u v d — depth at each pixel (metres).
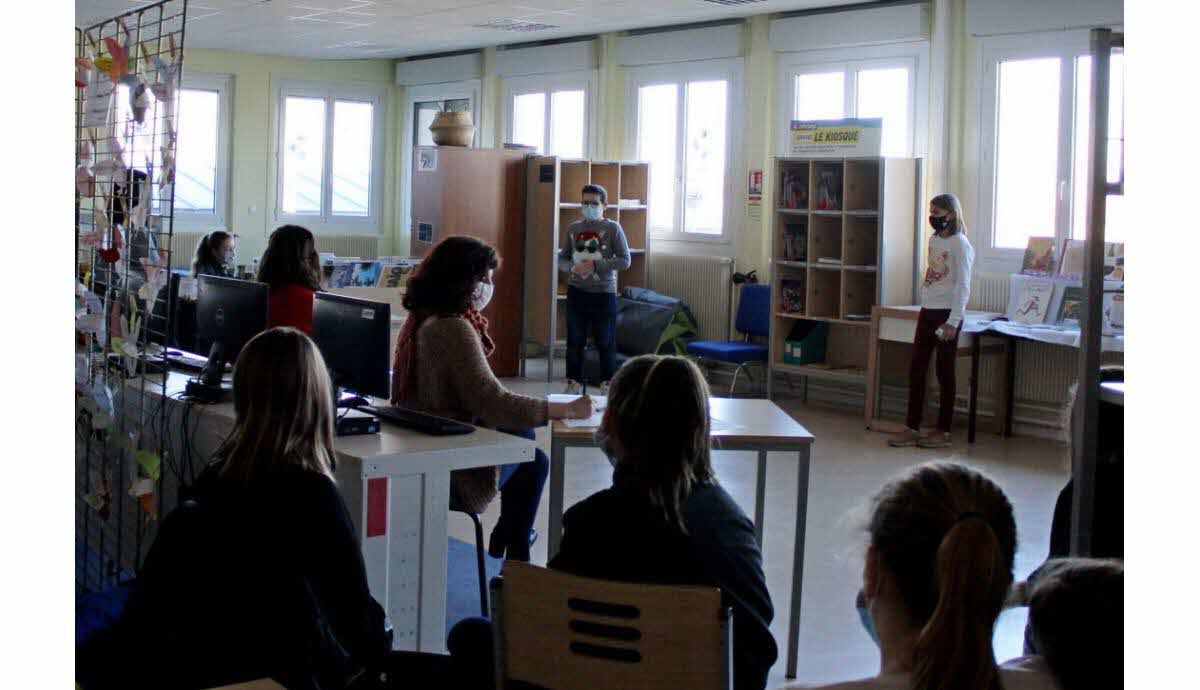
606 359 9.32
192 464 3.85
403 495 3.30
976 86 8.38
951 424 7.84
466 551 5.12
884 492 1.54
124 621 2.45
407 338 4.02
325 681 2.46
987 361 8.20
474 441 3.46
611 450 2.42
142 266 3.68
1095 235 2.55
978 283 8.37
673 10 9.65
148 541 3.97
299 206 13.89
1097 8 7.64
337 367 3.84
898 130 8.95
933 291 7.51
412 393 3.99
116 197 3.68
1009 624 4.12
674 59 10.54
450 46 12.62
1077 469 2.62
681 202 10.73
